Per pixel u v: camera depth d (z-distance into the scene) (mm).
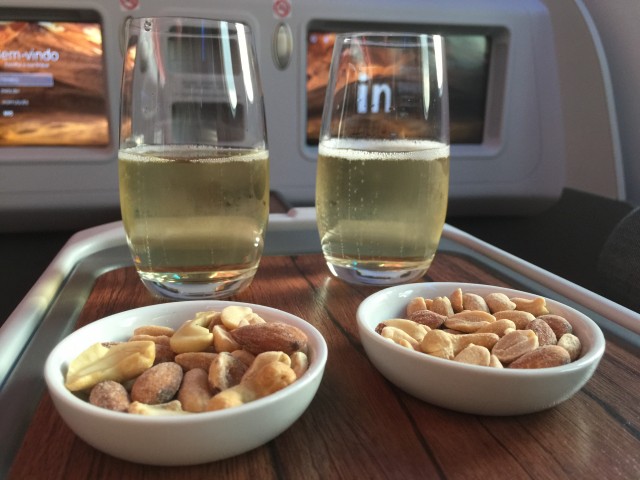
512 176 518
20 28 430
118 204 466
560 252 515
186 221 215
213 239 219
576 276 495
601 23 521
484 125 517
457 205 526
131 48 213
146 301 232
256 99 222
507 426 152
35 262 486
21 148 450
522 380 146
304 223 337
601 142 513
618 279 326
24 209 454
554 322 182
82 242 289
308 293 245
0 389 166
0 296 483
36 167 448
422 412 158
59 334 202
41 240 482
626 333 210
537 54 500
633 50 492
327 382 173
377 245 240
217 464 135
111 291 243
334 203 239
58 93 446
